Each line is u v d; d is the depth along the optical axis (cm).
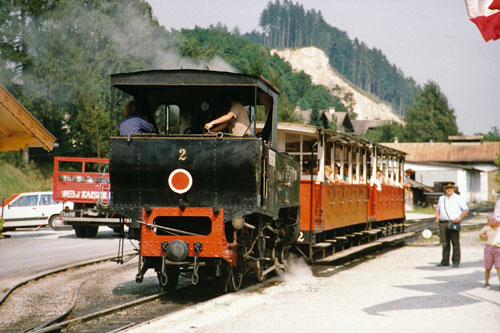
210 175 903
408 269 1337
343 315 775
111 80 945
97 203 2178
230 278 960
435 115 12206
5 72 4638
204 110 990
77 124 4788
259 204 929
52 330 723
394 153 2134
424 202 5650
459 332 679
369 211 1827
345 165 1594
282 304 859
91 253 1719
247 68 8419
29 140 1051
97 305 943
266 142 1048
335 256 1406
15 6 4806
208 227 1006
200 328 695
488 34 822
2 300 941
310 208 1324
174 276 1017
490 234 1022
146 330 687
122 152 919
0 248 1870
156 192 915
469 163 7631
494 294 963
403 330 686
